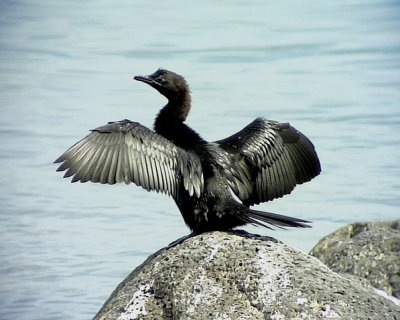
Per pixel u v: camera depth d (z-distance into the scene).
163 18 32.56
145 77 10.17
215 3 35.22
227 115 21.34
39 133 20.64
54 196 17.38
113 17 33.00
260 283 8.77
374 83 24.28
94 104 22.77
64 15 33.50
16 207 16.84
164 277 8.98
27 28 31.38
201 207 9.26
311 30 30.06
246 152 9.64
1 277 14.10
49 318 12.94
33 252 14.99
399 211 16.48
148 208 16.83
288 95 23.22
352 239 12.08
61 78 25.33
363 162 18.64
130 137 9.02
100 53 28.09
